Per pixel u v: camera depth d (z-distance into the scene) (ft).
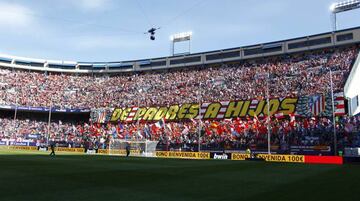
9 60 303.89
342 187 48.93
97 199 35.86
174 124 208.03
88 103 268.21
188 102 226.17
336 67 202.28
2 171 63.05
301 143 151.53
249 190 44.83
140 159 129.59
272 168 89.35
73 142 220.84
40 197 35.94
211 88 236.84
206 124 194.80
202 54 274.57
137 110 239.91
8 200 33.71
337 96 162.81
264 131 163.73
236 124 172.45
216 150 171.42
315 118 167.02
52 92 282.97
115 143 194.39
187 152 169.78
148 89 265.95
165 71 287.89
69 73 317.83
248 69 244.22
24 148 225.35
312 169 87.10
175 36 306.96
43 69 312.91
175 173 68.80
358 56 171.63
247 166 96.73
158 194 40.11
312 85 191.52
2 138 240.12
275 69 229.04
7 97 263.49
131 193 40.34
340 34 223.30
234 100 204.85
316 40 231.71
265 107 189.37
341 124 150.30
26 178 52.65
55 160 104.83
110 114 248.32
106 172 66.90
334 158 123.34
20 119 270.46
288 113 177.78
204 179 57.77
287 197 39.42
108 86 288.10
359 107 156.56
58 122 273.75
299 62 227.61
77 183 48.14
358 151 124.77
